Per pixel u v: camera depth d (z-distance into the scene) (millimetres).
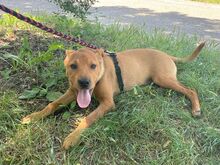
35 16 1218
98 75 663
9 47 891
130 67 763
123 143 630
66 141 607
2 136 626
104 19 1638
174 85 771
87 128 631
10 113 667
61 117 680
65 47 929
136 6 2043
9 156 590
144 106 714
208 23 1785
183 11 2020
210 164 622
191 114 724
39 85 763
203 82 847
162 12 1954
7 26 1063
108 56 747
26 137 618
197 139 666
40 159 589
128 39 1095
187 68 904
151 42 1107
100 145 619
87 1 1212
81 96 637
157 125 665
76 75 636
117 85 743
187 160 612
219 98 782
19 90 741
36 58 801
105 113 681
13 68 799
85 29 1151
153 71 797
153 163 599
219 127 707
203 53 1046
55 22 1186
